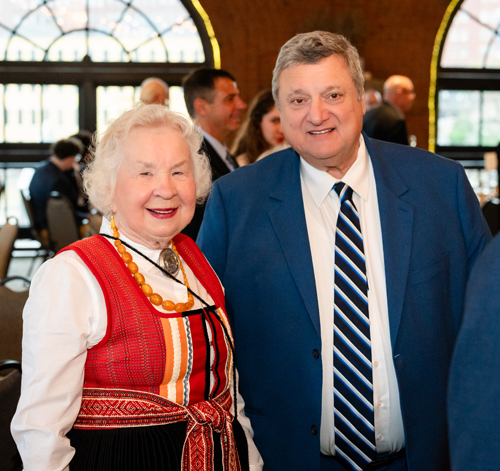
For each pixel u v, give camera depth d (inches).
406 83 221.6
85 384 45.3
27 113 315.6
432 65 328.5
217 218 61.3
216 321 49.3
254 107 134.7
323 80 53.4
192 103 111.7
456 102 335.6
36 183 235.5
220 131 112.8
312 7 314.8
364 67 323.0
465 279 59.8
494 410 35.8
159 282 47.6
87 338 44.3
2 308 87.9
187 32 315.9
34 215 239.8
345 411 56.3
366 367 56.1
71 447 43.4
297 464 57.4
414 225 58.4
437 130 336.8
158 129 46.6
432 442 57.4
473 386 36.6
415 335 56.5
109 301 44.3
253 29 313.9
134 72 315.3
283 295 57.7
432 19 323.3
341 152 55.7
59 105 317.1
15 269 290.4
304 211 59.5
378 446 57.1
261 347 58.7
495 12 329.4
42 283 43.7
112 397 44.5
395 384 56.6
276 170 62.4
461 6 327.0
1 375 82.9
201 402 47.0
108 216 48.6
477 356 36.6
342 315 56.5
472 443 36.5
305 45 54.1
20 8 306.7
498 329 36.0
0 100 313.0
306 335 56.6
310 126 54.8
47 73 311.9
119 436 44.0
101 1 310.5
